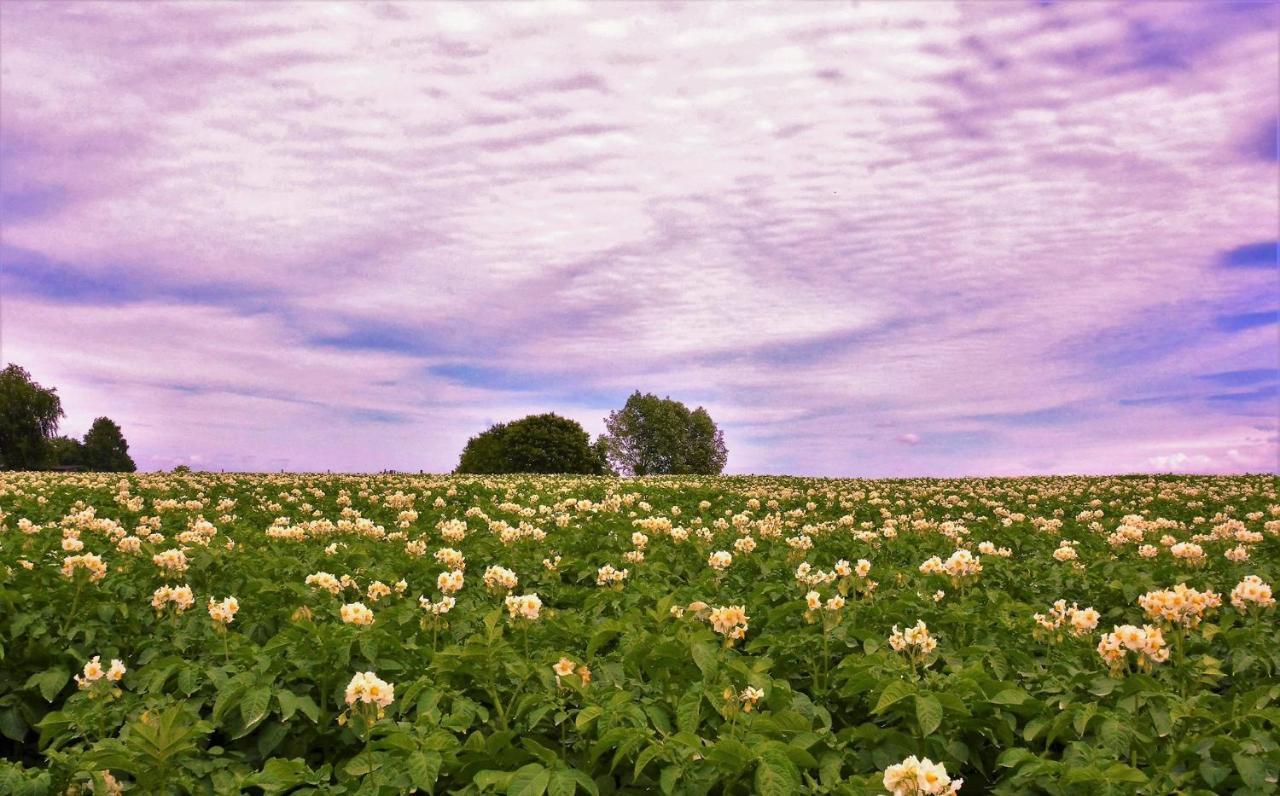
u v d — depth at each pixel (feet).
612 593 33.37
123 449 336.90
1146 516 66.95
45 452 280.31
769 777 16.06
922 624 22.35
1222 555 43.62
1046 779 16.98
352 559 40.09
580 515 60.85
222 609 25.00
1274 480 106.11
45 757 24.50
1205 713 18.92
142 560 35.76
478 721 21.25
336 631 24.58
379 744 18.47
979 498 87.56
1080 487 99.66
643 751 17.42
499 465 241.55
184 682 22.62
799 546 41.37
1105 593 36.52
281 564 37.24
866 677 20.39
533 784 16.20
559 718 19.40
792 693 21.27
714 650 23.06
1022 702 19.39
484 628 26.71
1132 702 19.97
